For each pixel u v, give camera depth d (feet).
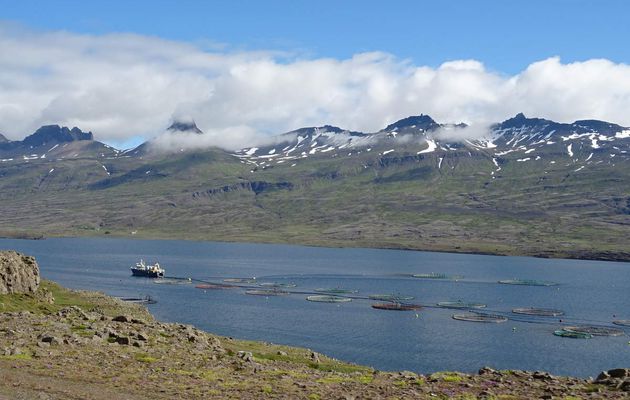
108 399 108.88
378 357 486.38
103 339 175.94
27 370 129.08
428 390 123.65
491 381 132.67
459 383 130.93
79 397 108.68
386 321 652.89
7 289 272.92
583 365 474.90
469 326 632.38
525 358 495.41
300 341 537.24
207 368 147.64
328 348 513.45
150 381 127.85
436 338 566.77
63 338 167.02
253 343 265.34
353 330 596.70
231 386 126.93
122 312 337.72
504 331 608.60
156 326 215.31
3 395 104.12
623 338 581.12
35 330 180.14
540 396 115.65
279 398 116.78
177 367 146.00
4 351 147.33
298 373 148.15
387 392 122.83
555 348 533.55
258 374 143.54
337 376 145.59
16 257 291.38
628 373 131.23
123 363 145.28
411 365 463.42
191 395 116.88
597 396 114.11
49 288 372.99
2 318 200.54
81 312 230.27
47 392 110.63
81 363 141.49
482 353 510.99
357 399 116.06
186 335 206.49
